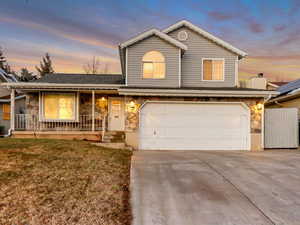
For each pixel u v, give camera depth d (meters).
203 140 9.32
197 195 3.94
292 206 3.53
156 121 9.24
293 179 4.91
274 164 6.34
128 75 10.29
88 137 10.40
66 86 10.27
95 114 11.88
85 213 3.15
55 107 11.09
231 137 9.37
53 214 3.07
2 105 15.61
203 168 5.80
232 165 6.18
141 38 10.27
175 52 10.44
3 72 18.16
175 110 9.30
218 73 11.29
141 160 6.76
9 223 2.81
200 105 9.34
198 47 11.34
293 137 9.84
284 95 11.80
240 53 11.25
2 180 4.07
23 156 5.63
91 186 4.16
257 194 4.01
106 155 6.81
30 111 11.39
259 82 10.63
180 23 11.31
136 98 9.19
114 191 3.99
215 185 4.47
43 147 6.78
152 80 10.34
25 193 3.66
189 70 11.23
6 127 15.68
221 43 11.18
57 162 5.44
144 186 4.36
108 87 10.37
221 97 9.35
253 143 9.31
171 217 3.13
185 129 9.30
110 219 3.03
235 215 3.21
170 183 4.56
